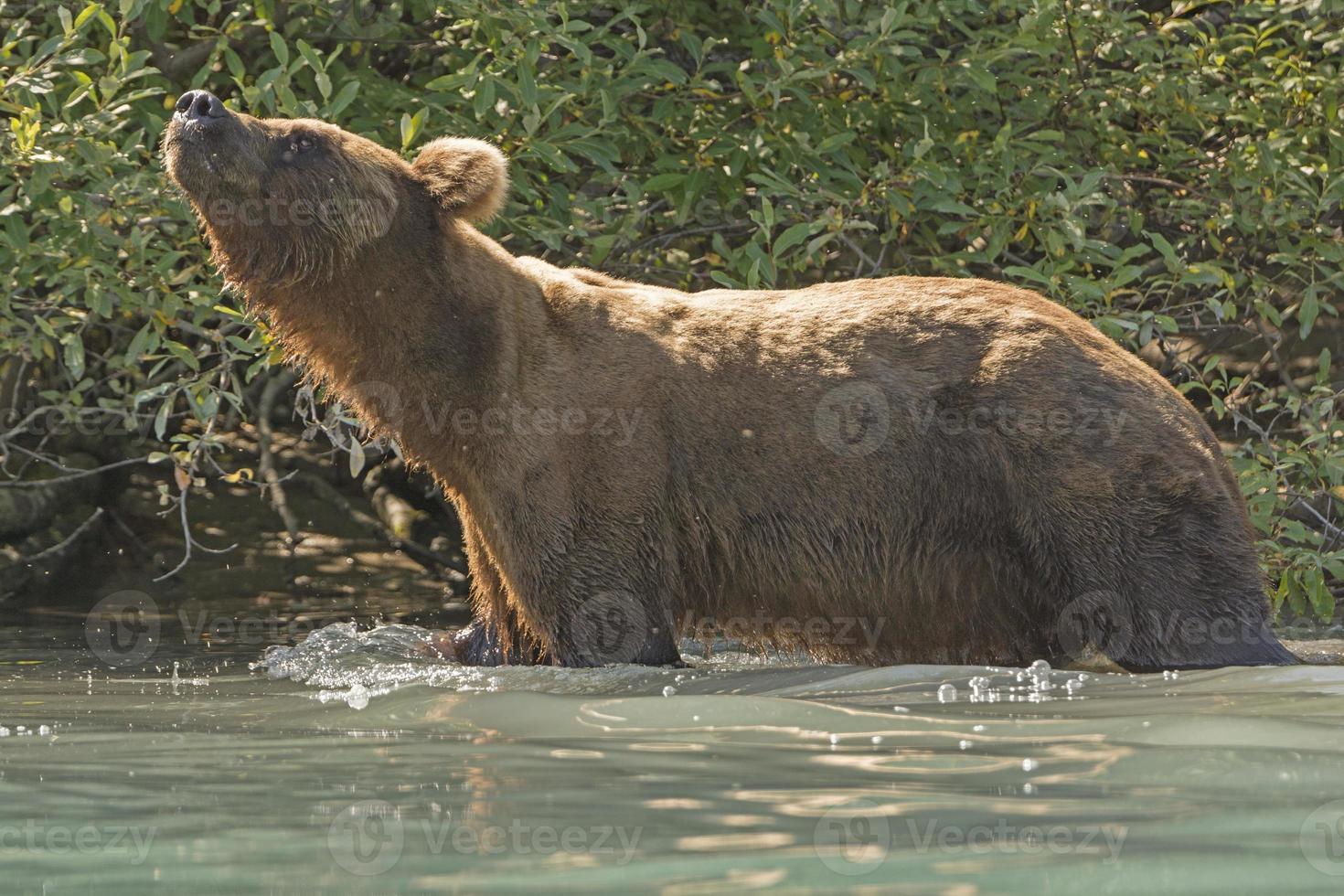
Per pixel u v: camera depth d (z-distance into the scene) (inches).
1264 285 780.0
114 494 932.0
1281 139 773.3
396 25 789.9
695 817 276.8
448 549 897.5
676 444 517.3
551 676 486.9
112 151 667.4
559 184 759.1
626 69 732.0
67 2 747.4
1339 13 775.1
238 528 909.2
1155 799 285.9
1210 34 836.0
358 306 514.3
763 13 729.0
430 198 524.4
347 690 477.7
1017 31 773.9
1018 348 512.7
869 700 424.5
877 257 866.8
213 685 506.6
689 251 912.3
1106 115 808.3
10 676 539.5
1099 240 763.4
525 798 295.4
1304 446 730.2
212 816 286.4
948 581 517.3
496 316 519.8
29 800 303.0
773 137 768.3
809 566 519.8
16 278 725.9
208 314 711.1
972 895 226.7
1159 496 493.0
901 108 797.9
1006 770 315.3
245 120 504.1
